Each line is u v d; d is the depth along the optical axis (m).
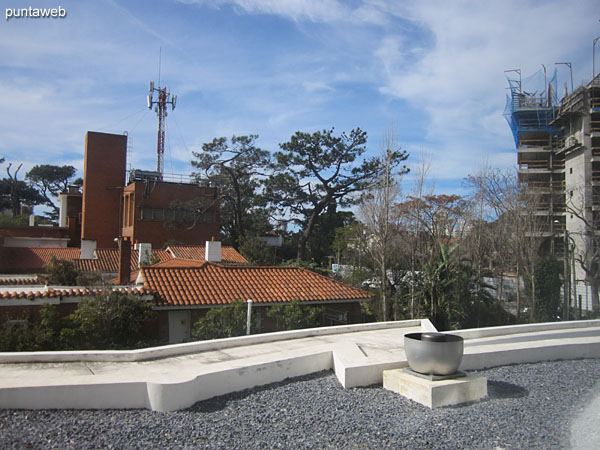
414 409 7.59
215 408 7.33
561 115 55.03
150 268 20.41
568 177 55.34
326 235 56.06
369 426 6.83
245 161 52.09
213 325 16.62
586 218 45.97
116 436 6.02
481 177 37.25
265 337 11.97
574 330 14.02
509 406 7.92
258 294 19.88
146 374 7.60
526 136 60.28
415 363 8.29
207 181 52.69
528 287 29.33
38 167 90.12
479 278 26.33
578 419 7.35
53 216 89.38
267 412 7.25
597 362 11.73
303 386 8.66
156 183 48.25
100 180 52.34
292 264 43.56
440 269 21.92
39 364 8.54
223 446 5.99
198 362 9.37
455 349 8.18
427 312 21.77
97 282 19.39
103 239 52.00
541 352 11.56
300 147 47.97
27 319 15.35
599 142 53.16
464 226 35.03
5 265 40.19
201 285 19.88
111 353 9.23
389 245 26.05
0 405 6.42
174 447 5.87
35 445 5.63
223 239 55.22
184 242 49.03
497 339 12.70
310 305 20.45
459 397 7.94
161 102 61.69
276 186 48.47
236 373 8.25
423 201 29.73
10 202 82.19
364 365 8.82
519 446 6.28
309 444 6.17
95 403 6.85
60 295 16.42
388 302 24.59
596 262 36.06
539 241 32.25
